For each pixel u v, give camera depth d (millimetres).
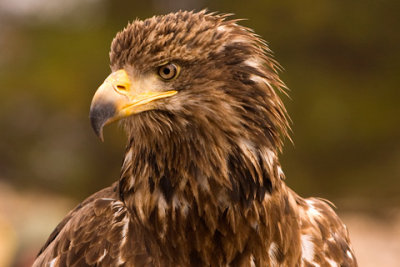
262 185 6137
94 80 24078
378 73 24078
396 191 24797
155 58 5977
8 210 25281
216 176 6039
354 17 23156
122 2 25438
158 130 6086
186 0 24656
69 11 25938
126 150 6488
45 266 6949
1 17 26125
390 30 23578
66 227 7027
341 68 24125
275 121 6160
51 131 27141
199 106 5957
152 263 6379
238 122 5977
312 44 23828
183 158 6094
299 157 23500
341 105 23156
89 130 25969
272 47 23609
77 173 26625
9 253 11211
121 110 5977
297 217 6602
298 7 22719
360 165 24125
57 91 23859
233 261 6238
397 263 22344
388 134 23859
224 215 6121
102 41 24438
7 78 24391
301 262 6586
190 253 6242
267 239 6238
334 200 25688
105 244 6535
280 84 6320
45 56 24547
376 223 26078
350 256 7168
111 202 6844
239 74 6004
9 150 28297
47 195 28719
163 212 6188
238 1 23344
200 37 5973
